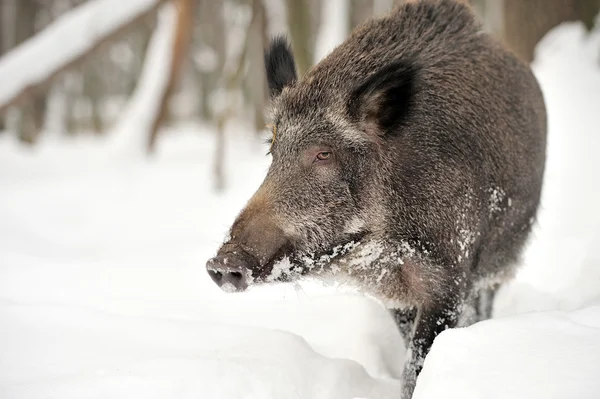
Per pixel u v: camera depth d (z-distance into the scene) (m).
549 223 10.20
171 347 5.75
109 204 17.48
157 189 19.25
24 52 17.06
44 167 24.34
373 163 5.66
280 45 6.48
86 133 49.53
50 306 6.64
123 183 20.14
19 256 11.55
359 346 6.55
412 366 5.66
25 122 32.03
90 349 5.67
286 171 5.57
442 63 6.07
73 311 6.52
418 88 5.69
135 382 4.65
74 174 22.16
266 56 6.52
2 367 5.30
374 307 7.08
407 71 5.43
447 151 5.70
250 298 8.50
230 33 24.09
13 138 38.22
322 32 18.36
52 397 4.50
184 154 26.84
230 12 25.58
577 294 7.43
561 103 11.89
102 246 13.38
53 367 5.30
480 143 5.94
